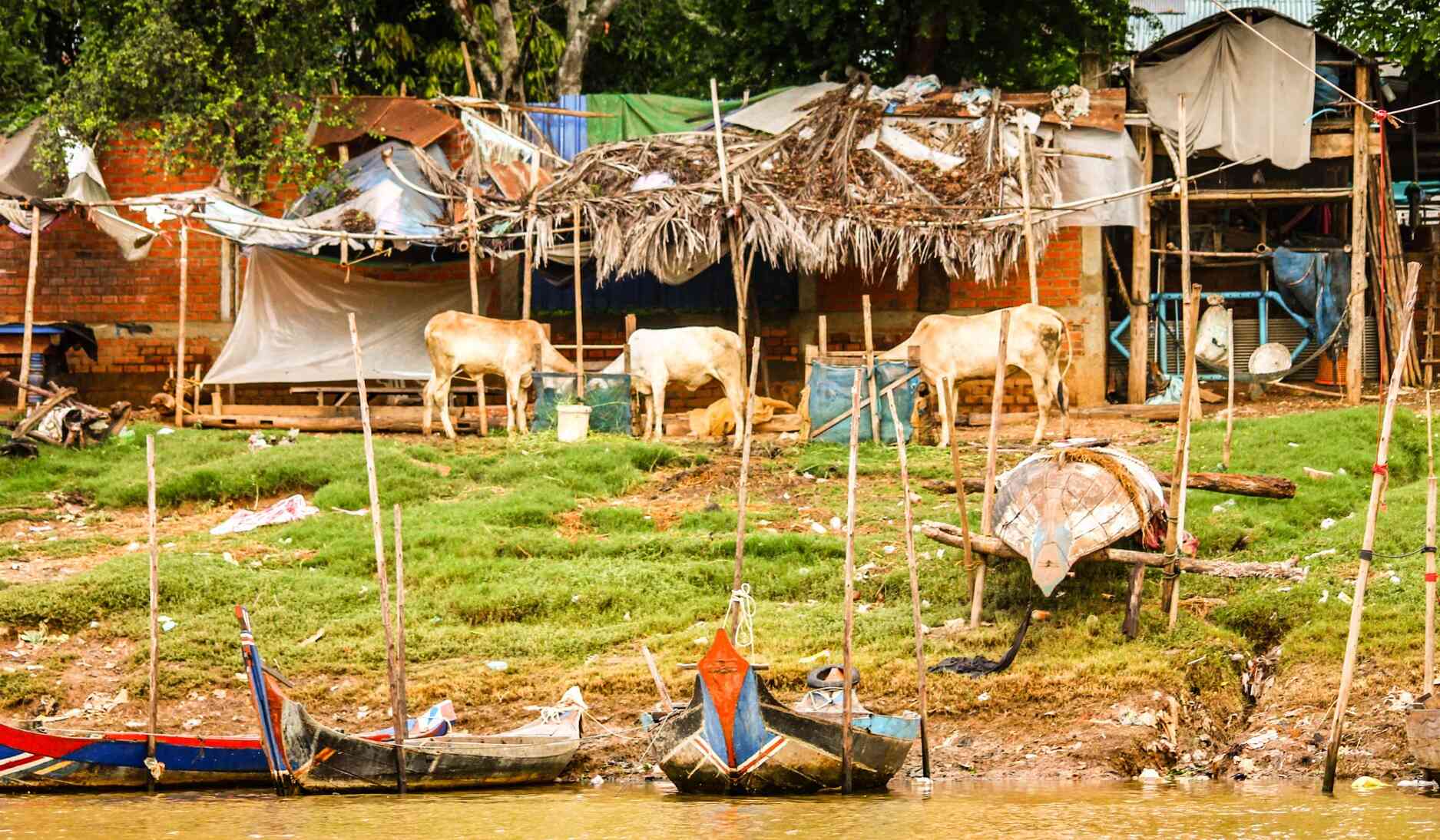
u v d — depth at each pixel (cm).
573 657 1688
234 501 2202
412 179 2648
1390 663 1534
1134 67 2764
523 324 2453
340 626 1741
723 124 2741
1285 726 1509
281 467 2217
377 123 2719
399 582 1450
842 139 2627
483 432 2470
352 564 1900
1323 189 2753
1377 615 1620
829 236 2483
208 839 1234
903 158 2627
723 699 1370
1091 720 1521
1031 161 2584
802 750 1378
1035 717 1538
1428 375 2406
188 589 1809
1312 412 2419
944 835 1229
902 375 2377
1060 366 2436
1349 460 2111
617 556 1947
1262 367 2728
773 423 2502
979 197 2534
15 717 1588
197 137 2634
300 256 2720
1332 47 2733
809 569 1869
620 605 1791
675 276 2539
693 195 2498
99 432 2411
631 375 2452
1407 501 1923
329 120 2686
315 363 2691
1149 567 1744
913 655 1641
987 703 1554
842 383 2388
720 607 1781
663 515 2098
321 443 2353
